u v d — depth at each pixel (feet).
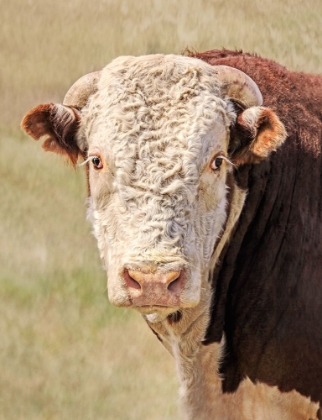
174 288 61.21
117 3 206.80
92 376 108.27
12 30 209.67
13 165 159.22
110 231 65.67
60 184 154.20
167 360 112.57
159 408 101.81
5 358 111.75
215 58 80.48
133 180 64.18
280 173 73.36
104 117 66.95
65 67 191.42
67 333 117.29
